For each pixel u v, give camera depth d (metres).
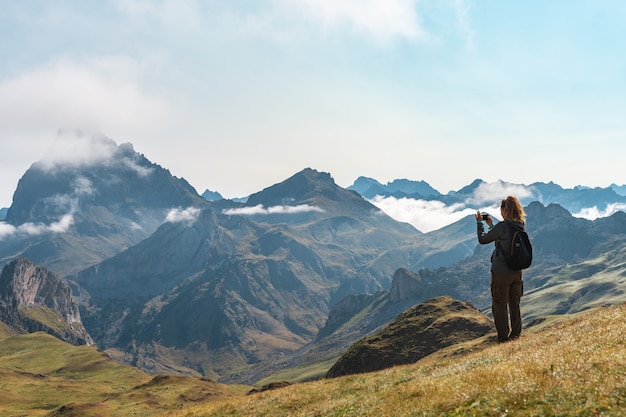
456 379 15.83
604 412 10.18
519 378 13.23
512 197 18.12
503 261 18.31
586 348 15.24
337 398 22.64
